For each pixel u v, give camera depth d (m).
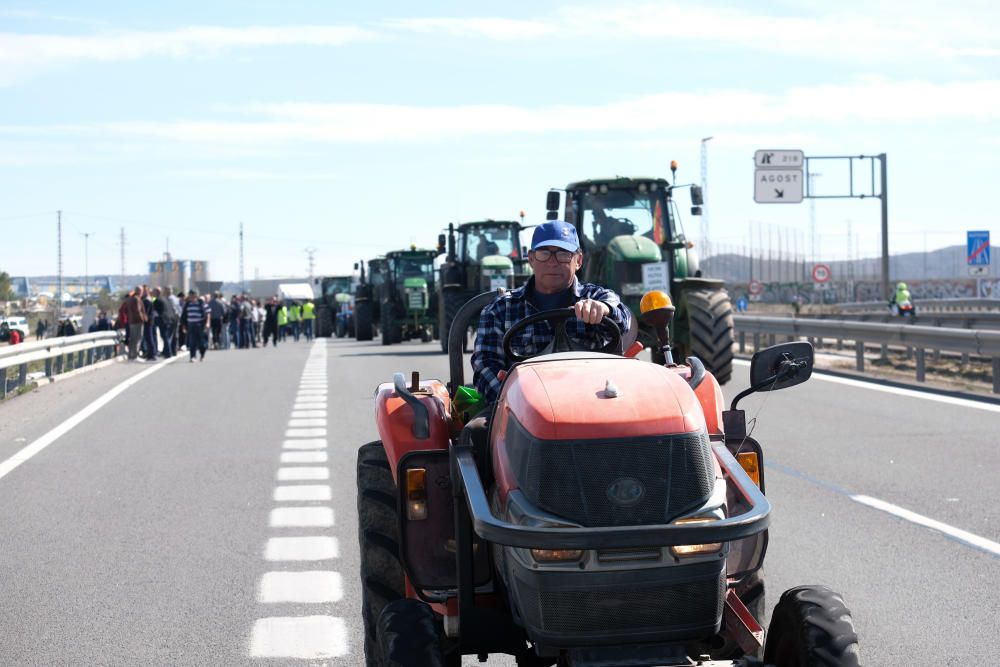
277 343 46.47
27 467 11.62
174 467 11.49
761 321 24.83
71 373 23.73
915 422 13.63
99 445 13.07
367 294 46.88
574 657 3.80
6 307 114.44
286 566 7.66
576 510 3.69
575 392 3.93
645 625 3.74
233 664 5.78
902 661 5.57
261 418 15.40
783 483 10.06
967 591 6.73
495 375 4.87
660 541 3.59
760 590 4.64
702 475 3.78
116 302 136.88
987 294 55.34
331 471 11.19
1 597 6.98
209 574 7.47
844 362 22.66
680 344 17.86
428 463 4.51
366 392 18.92
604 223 18.67
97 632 6.29
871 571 7.18
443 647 3.88
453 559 4.46
